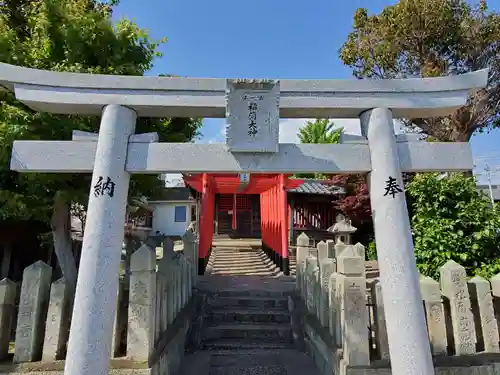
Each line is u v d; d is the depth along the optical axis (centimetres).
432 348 344
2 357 336
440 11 959
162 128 513
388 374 331
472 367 337
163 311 404
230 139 303
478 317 366
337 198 1694
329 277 425
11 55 409
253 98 305
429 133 1078
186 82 314
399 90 325
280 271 1066
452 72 1030
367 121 325
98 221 281
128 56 479
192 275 711
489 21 962
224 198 1992
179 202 2264
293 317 588
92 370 255
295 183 1160
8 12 581
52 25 440
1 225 736
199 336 559
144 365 323
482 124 1030
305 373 438
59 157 303
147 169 303
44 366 322
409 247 288
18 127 369
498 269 497
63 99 306
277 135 306
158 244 1958
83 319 262
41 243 790
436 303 353
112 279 276
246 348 542
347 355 341
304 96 320
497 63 959
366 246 1425
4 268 736
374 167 311
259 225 1964
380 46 1064
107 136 299
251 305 673
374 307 363
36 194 429
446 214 574
